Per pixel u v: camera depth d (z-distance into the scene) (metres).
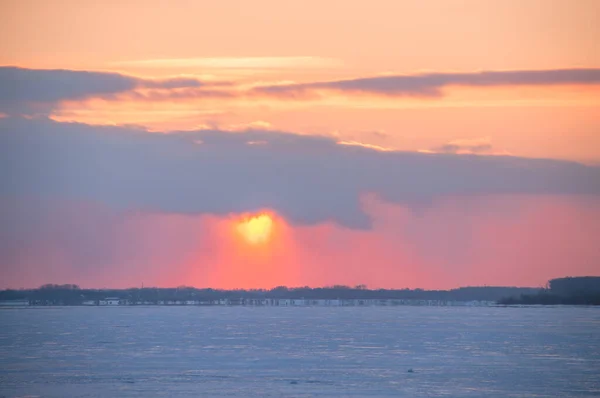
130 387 166.75
